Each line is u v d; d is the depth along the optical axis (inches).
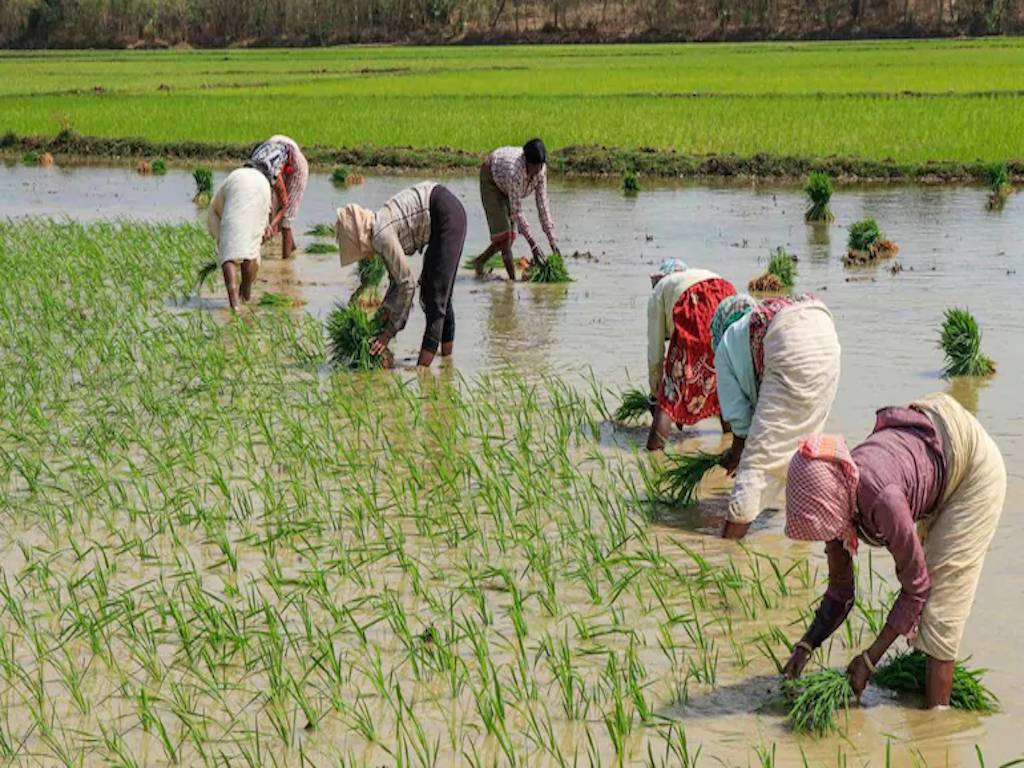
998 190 871.7
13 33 4507.9
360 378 463.5
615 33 4023.1
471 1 4311.0
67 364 480.4
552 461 364.2
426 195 463.5
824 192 793.6
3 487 359.3
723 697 233.9
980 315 529.3
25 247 730.2
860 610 262.8
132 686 245.0
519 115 1389.0
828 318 306.2
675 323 361.1
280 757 217.9
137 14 4431.6
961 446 215.2
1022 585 275.7
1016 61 2182.6
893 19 3784.5
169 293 618.2
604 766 211.6
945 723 222.1
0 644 257.3
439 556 304.2
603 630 262.1
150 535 320.8
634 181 968.9
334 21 4330.7
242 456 379.6
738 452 328.8
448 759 215.5
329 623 269.1
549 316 554.3
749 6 3870.6
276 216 611.2
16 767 216.5
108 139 1339.8
